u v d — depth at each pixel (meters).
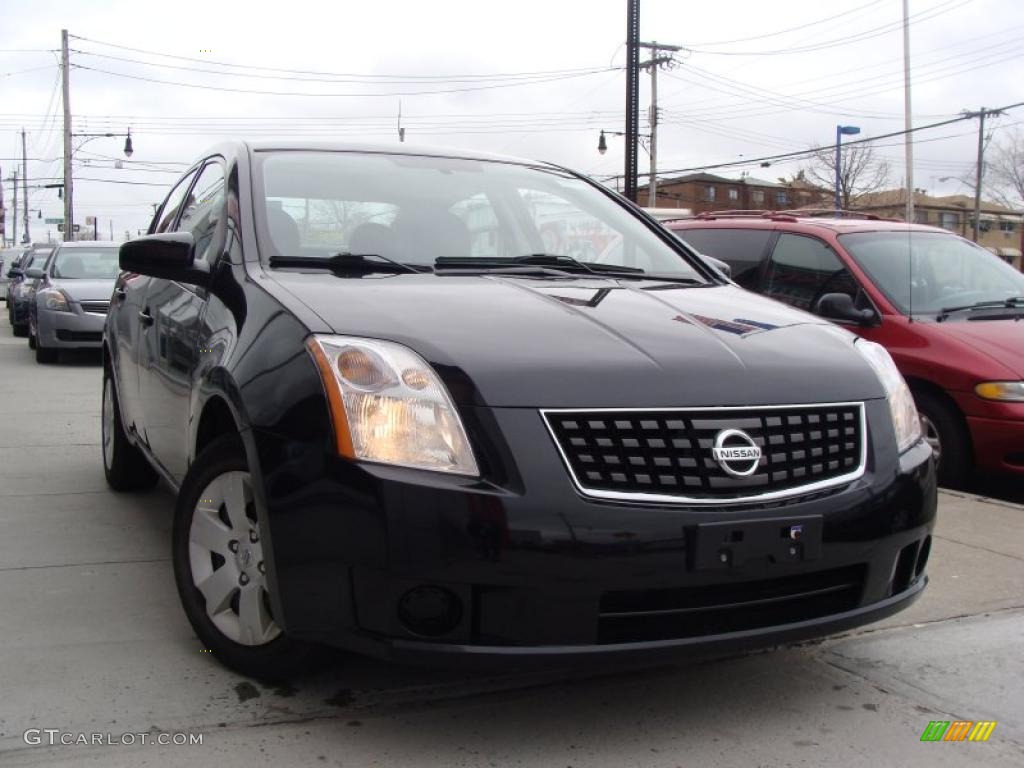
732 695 3.28
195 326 3.73
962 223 74.81
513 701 3.15
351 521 2.65
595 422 2.71
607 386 2.77
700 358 2.96
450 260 3.81
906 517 3.07
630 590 2.66
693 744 2.93
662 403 2.77
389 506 2.62
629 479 2.70
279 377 2.91
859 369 3.22
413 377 2.75
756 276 7.69
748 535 2.74
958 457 6.34
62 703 3.04
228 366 3.15
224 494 3.23
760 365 3.01
